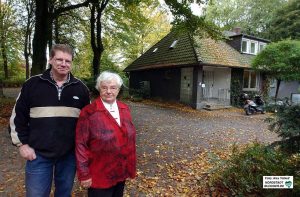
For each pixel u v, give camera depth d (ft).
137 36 105.40
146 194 14.98
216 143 27.71
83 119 9.01
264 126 40.14
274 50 57.26
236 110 59.57
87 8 75.25
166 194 14.98
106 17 73.15
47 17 45.29
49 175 9.35
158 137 29.30
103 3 65.77
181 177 17.49
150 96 74.54
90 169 9.11
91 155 9.09
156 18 102.17
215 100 64.03
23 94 8.89
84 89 9.78
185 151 24.11
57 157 9.21
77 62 107.24
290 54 55.72
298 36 99.25
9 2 89.71
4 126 30.60
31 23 91.71
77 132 9.04
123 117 9.48
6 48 100.73
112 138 8.97
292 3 106.22
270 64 58.59
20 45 103.14
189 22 42.39
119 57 112.06
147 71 77.10
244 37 71.20
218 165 16.33
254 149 16.16
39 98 8.87
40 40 45.03
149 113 47.50
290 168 13.97
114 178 9.20
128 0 46.03
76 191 15.08
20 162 19.74
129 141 9.45
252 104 53.01
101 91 9.29
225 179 14.82
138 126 35.04
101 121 8.95
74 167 9.86
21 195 14.51
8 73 119.24
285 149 15.23
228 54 66.39
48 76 9.07
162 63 67.36
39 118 8.91
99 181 9.09
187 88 61.57
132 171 9.75
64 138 9.18
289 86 79.10
